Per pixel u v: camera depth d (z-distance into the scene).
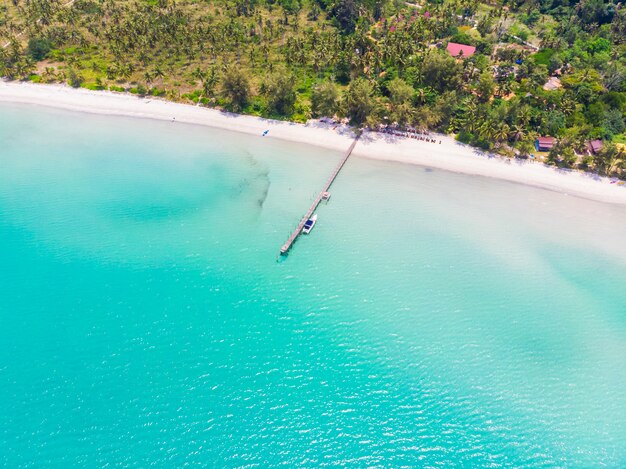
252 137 124.44
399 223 98.25
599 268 90.56
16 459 58.41
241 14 184.12
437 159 118.19
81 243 89.44
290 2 191.50
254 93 139.00
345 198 104.50
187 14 178.50
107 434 61.22
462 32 167.12
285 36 169.12
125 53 156.62
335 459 60.47
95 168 110.88
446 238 95.06
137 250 88.56
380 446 62.12
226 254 88.81
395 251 91.38
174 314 77.31
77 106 134.88
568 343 76.19
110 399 65.00
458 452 61.88
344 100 124.06
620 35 172.00
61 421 62.28
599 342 76.56
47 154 115.12
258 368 70.31
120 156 115.69
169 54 158.00
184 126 128.25
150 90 140.75
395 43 141.12
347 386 68.75
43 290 79.94
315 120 131.25
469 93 134.50
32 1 182.50
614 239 98.00
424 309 80.50
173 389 66.75
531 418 65.88
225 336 74.44
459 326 77.94
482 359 73.12
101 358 70.06
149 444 60.44
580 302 83.31
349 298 81.75
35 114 131.38
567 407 67.31
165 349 72.00
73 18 170.25
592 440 63.56
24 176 106.81
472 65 133.38
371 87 124.75
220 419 63.72
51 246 88.44
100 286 81.19
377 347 74.19
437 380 70.12
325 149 120.69
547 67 147.50
